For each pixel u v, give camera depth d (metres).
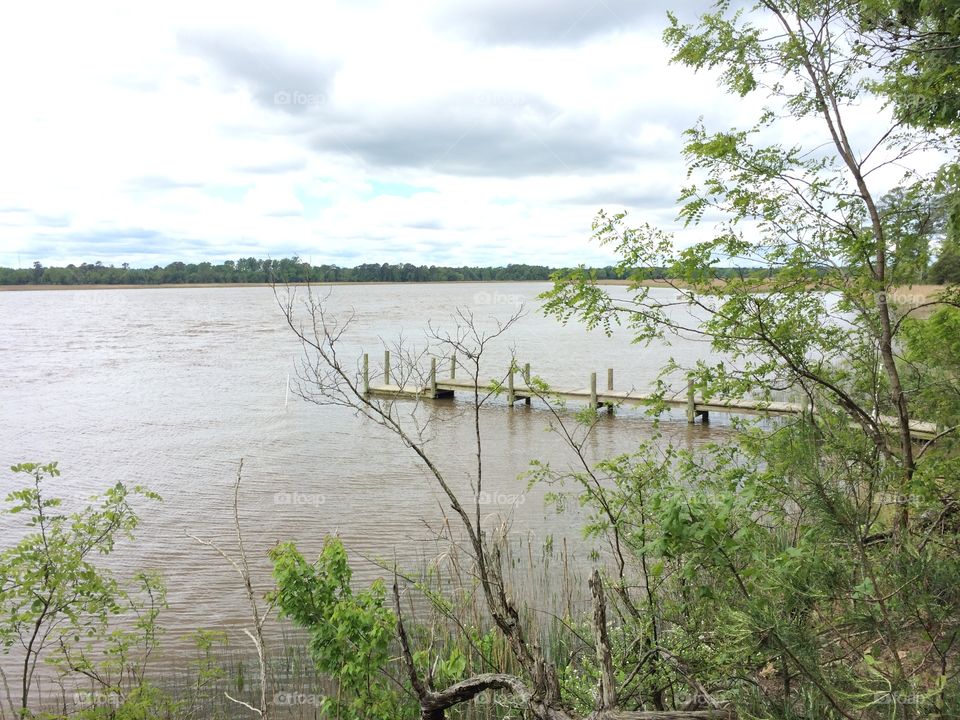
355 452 17.77
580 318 4.84
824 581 3.09
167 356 37.53
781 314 4.43
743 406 18.64
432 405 24.11
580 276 4.75
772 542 3.58
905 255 4.32
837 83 4.77
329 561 4.98
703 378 4.81
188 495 13.98
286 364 33.25
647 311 4.68
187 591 9.35
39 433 19.97
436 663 5.02
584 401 22.94
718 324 4.30
